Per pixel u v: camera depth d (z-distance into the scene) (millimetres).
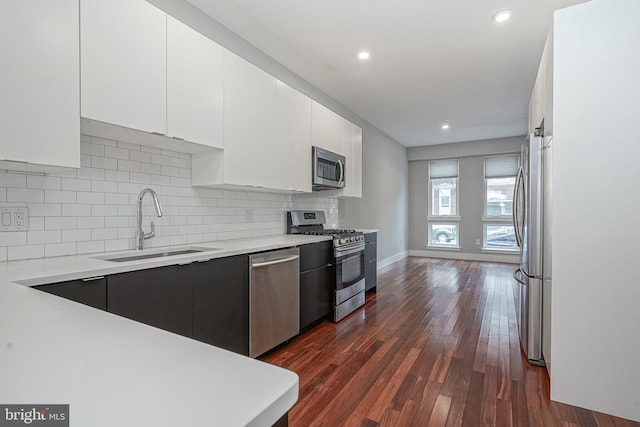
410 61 3326
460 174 7180
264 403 374
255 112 2600
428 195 7562
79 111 1535
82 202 1872
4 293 935
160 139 1994
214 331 1981
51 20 1446
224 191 2789
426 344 2633
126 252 1976
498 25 2686
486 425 1639
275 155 2812
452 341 2691
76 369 446
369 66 3441
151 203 2229
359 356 2416
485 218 6922
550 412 1761
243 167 2479
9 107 1328
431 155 7363
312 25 2682
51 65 1445
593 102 1799
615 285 1766
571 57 1840
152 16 1850
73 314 724
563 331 1855
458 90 4109
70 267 1430
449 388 1977
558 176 1876
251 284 2260
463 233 7148
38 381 409
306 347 2580
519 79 3775
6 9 1321
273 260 2451
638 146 1729
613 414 1750
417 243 7656
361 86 3979
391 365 2270
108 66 1644
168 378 428
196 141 2102
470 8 2463
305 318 2830
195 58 2102
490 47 3045
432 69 3518
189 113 2057
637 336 1727
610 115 1771
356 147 4324
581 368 1814
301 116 3178
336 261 3209
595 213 1802
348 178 4090
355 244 3557
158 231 2273
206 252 1989
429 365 2271
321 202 4238
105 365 462
